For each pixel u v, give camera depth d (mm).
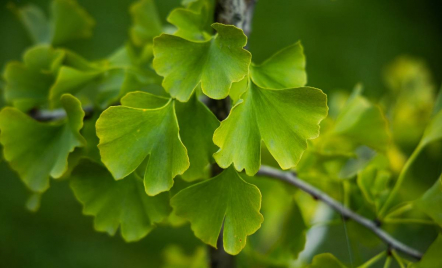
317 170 734
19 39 2037
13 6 848
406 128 907
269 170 748
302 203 915
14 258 1729
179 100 592
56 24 810
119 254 1849
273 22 2357
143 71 701
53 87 683
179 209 609
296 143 591
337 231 1115
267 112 594
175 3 2221
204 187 608
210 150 615
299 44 630
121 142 595
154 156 595
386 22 2555
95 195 641
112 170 593
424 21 2691
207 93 585
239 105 586
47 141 658
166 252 902
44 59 729
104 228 641
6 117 653
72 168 651
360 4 2598
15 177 1892
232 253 599
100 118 590
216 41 593
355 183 732
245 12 657
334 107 960
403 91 974
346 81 2254
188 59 595
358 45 2422
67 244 1815
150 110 599
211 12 694
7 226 1787
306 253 874
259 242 1093
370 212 723
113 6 2244
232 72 584
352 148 751
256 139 588
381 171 750
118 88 689
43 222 1843
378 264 1259
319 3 2500
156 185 590
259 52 2252
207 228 610
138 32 786
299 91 592
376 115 734
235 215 602
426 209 679
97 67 728
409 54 2479
